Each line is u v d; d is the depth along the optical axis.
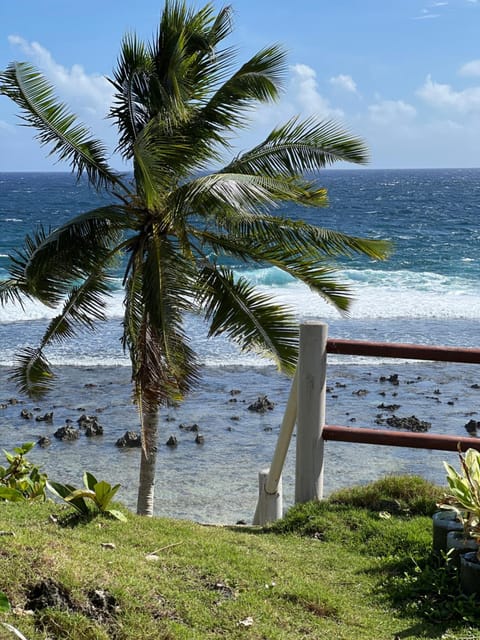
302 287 33.44
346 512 6.26
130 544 5.08
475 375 19.89
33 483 6.50
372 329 25.75
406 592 4.88
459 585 4.82
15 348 23.11
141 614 4.01
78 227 9.68
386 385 18.89
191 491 12.76
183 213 8.58
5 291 9.96
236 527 6.45
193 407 17.34
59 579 4.04
